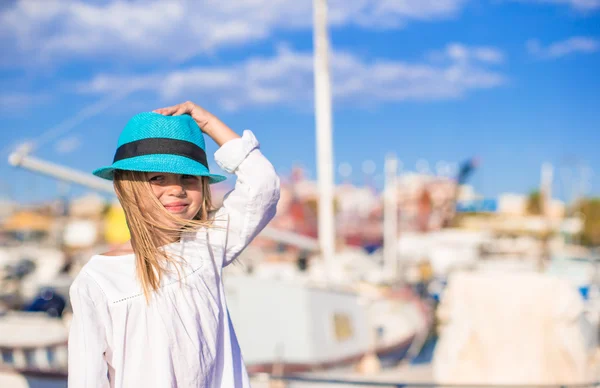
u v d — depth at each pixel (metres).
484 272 7.58
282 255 24.75
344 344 10.85
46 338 10.12
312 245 13.19
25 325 10.24
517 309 7.03
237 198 2.26
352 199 45.72
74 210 57.28
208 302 2.05
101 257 2.02
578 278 27.70
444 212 46.53
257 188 2.24
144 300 1.93
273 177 2.28
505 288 7.15
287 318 10.01
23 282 22.19
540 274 7.32
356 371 11.11
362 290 17.09
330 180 15.29
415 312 17.80
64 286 21.23
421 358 15.03
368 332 11.74
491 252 44.72
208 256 2.13
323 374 10.12
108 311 1.91
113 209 30.62
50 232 51.00
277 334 9.99
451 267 37.12
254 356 9.92
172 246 2.11
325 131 15.34
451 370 7.16
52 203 56.12
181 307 1.97
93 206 57.12
